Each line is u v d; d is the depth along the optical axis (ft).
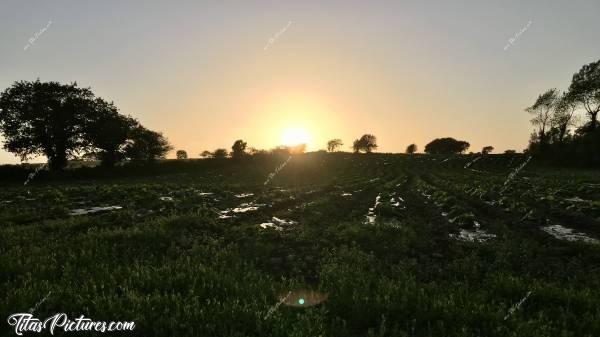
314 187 135.85
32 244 34.78
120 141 244.83
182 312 20.67
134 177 224.74
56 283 24.30
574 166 277.85
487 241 44.39
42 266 26.91
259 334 18.66
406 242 41.32
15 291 21.65
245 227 48.70
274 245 39.52
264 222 58.65
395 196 106.22
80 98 226.99
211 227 47.78
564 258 37.73
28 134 213.46
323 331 18.33
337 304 22.74
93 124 227.20
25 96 217.77
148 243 37.50
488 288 27.12
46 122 212.64
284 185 153.89
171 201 77.51
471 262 33.94
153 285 24.64
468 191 116.06
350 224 52.60
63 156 228.22
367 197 106.83
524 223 58.85
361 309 21.61
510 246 39.88
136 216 57.57
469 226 55.88
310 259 34.94
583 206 73.87
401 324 21.01
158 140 282.77
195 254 33.83
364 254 35.35
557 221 61.98
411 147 628.69
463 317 21.09
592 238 49.78
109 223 50.24
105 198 87.97
